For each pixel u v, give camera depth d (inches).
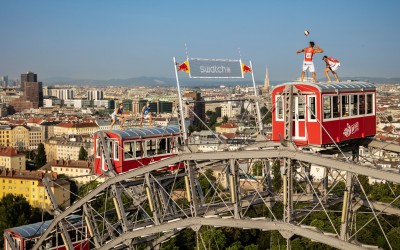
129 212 2336.4
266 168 2059.5
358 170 1498.5
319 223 4254.4
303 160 1593.3
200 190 2087.8
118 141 2150.6
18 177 7815.0
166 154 2290.8
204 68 2012.8
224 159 1777.8
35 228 2942.9
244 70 2156.7
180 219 1888.5
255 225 1706.4
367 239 4124.0
